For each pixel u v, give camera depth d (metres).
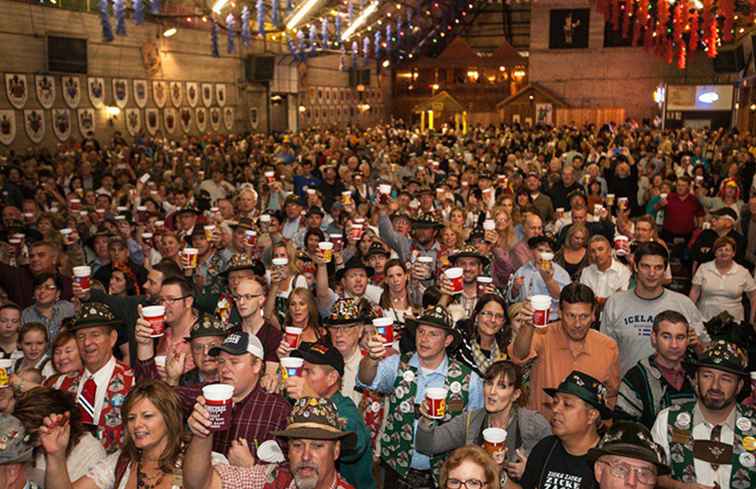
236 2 27.94
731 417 4.47
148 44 31.05
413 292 8.01
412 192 13.89
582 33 49.66
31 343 6.08
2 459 3.94
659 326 5.21
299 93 45.16
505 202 11.80
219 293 7.71
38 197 13.94
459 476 3.64
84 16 27.45
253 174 19.70
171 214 12.02
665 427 4.59
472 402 5.17
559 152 29.50
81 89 27.56
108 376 5.33
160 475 3.95
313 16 33.94
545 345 5.84
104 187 15.43
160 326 5.54
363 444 4.69
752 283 8.09
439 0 47.78
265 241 9.77
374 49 46.94
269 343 6.18
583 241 8.97
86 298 6.98
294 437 3.70
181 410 4.03
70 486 4.07
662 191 14.28
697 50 47.81
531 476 4.30
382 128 44.97
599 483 3.80
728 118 38.16
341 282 8.09
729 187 12.70
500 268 8.87
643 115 49.31
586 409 4.14
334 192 15.22
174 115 33.19
